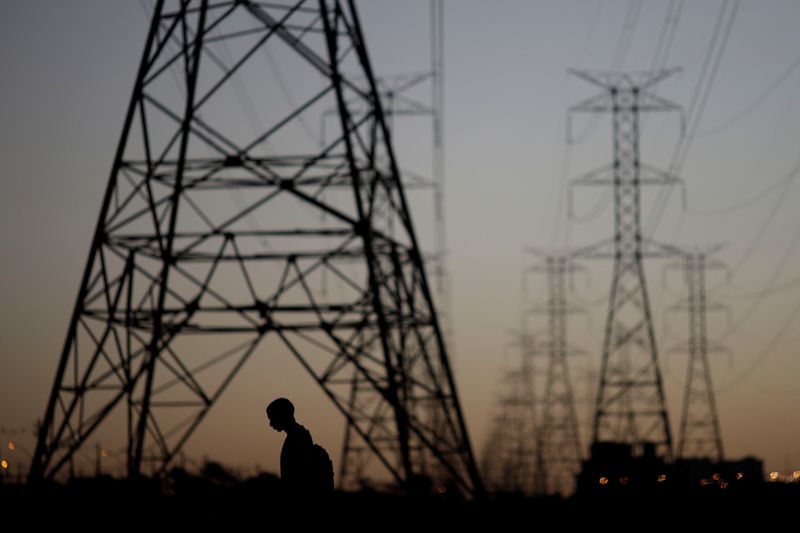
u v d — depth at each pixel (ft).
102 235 151.94
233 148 150.10
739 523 148.15
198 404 154.81
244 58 148.15
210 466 214.07
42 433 150.41
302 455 79.77
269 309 154.92
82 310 152.66
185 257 155.02
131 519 141.38
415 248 177.58
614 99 316.81
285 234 153.38
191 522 136.98
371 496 173.78
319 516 79.41
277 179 152.15
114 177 150.61
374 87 165.99
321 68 150.82
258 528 104.01
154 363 151.23
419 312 180.45
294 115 150.82
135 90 148.46
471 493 181.78
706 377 353.92
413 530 150.82
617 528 155.53
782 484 175.11
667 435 320.70
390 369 159.94
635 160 320.70
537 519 169.78
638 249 322.75
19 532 128.16
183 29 148.97
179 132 148.46
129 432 150.82
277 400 81.41
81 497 155.22
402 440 162.81
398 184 171.53
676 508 173.27
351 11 163.32
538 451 436.35
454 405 186.50
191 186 151.12
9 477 169.27
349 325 157.07
